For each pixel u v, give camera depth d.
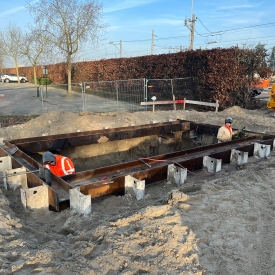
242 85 15.12
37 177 4.79
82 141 8.21
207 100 15.39
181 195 4.43
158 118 12.18
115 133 8.83
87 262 2.87
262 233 3.59
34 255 2.95
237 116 12.48
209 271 2.87
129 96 21.62
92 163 8.85
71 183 5.15
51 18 20.39
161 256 2.98
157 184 5.57
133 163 5.95
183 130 10.45
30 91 25.72
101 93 23.52
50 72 34.91
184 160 6.03
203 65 15.15
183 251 3.12
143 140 9.98
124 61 22.28
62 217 4.16
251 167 6.43
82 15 20.45
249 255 3.15
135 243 3.22
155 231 3.46
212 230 3.61
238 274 2.86
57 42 21.25
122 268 2.81
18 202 4.67
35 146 7.41
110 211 4.42
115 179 4.89
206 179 5.81
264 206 4.33
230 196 4.57
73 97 21.47
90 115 11.59
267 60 15.34
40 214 4.27
